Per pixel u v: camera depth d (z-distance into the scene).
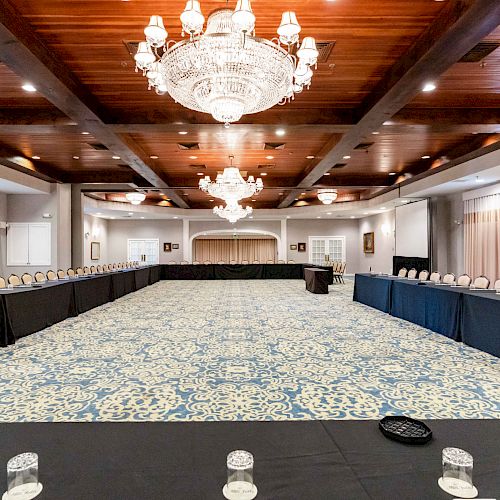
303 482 1.23
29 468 1.18
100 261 18.05
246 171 10.27
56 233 10.74
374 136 7.23
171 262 19.11
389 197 12.49
